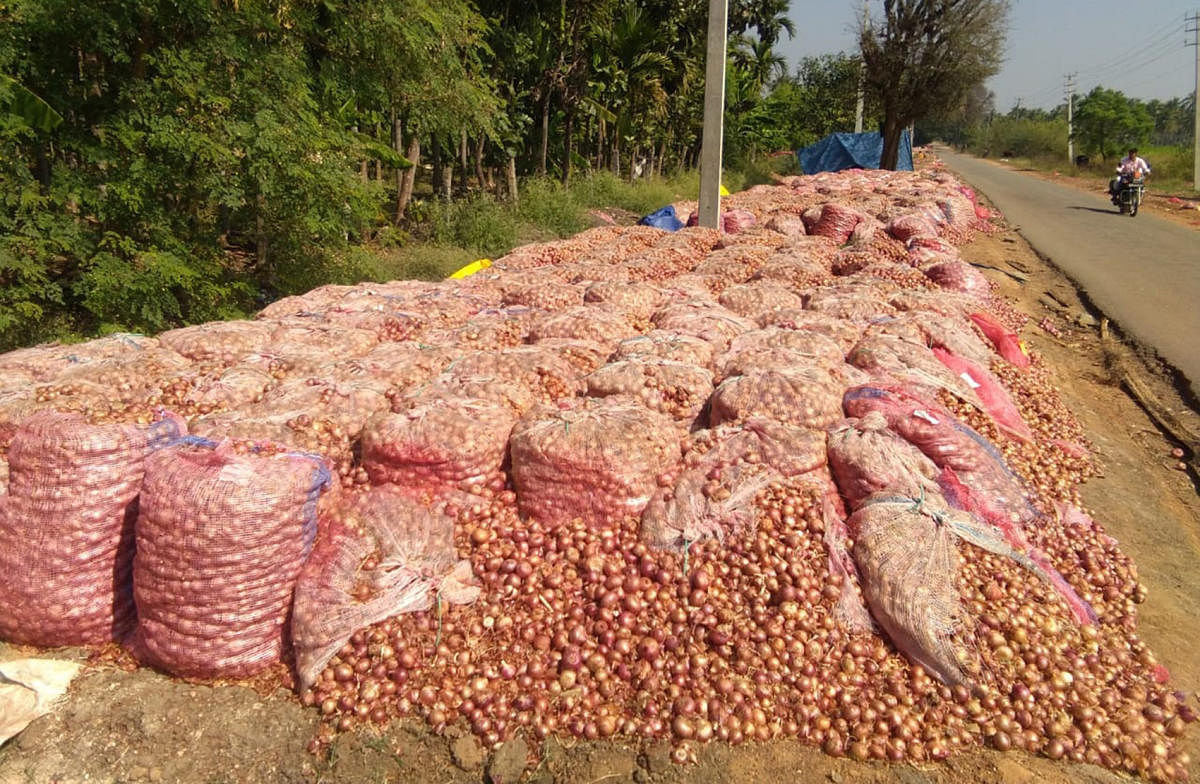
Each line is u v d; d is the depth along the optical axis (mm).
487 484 3887
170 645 3219
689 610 3352
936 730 2973
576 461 3670
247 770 2984
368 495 3662
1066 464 5227
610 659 3262
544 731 3039
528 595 3457
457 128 11820
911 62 31016
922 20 30734
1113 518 4727
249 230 10125
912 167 37531
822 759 2932
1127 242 15117
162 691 3238
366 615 3225
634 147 28141
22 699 3135
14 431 3887
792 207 15453
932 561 3285
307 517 3365
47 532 3314
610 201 20797
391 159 12305
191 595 3156
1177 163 34750
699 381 4750
